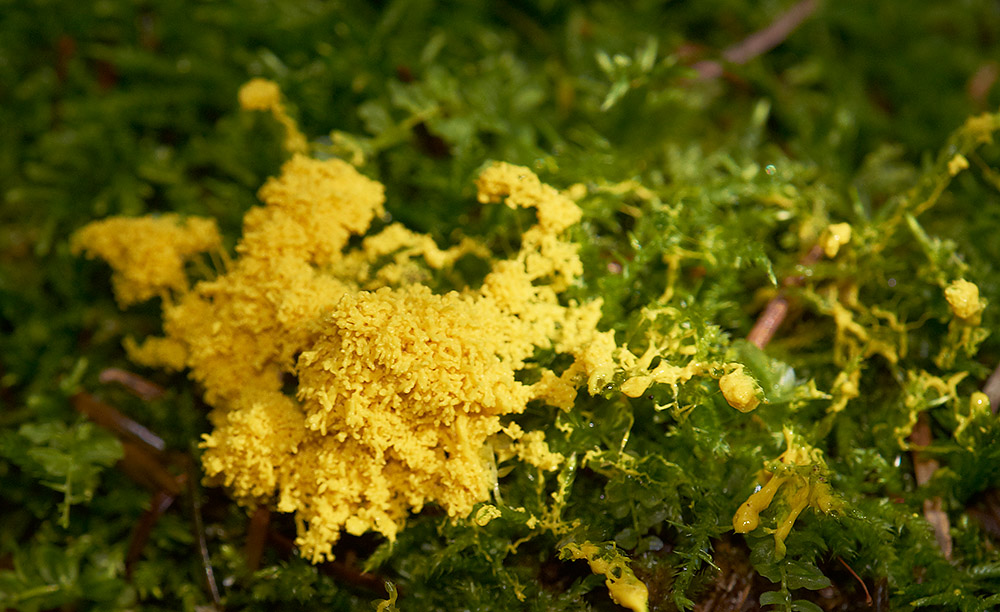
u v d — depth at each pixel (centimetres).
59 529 30
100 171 33
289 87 33
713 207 31
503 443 28
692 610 28
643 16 35
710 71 34
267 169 32
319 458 28
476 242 30
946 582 28
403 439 28
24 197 33
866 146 34
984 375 29
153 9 35
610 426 29
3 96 34
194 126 34
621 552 28
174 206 33
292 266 29
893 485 29
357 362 27
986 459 29
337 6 34
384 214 31
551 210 29
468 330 28
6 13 34
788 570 28
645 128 33
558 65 34
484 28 35
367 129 33
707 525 28
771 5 35
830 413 29
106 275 33
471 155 32
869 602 28
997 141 33
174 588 30
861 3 35
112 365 32
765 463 28
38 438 30
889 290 30
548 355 29
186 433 30
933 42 35
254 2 34
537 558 29
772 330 30
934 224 32
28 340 32
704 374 28
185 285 30
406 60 33
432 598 29
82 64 34
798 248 31
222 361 29
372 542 29
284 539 29
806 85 35
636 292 30
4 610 29
